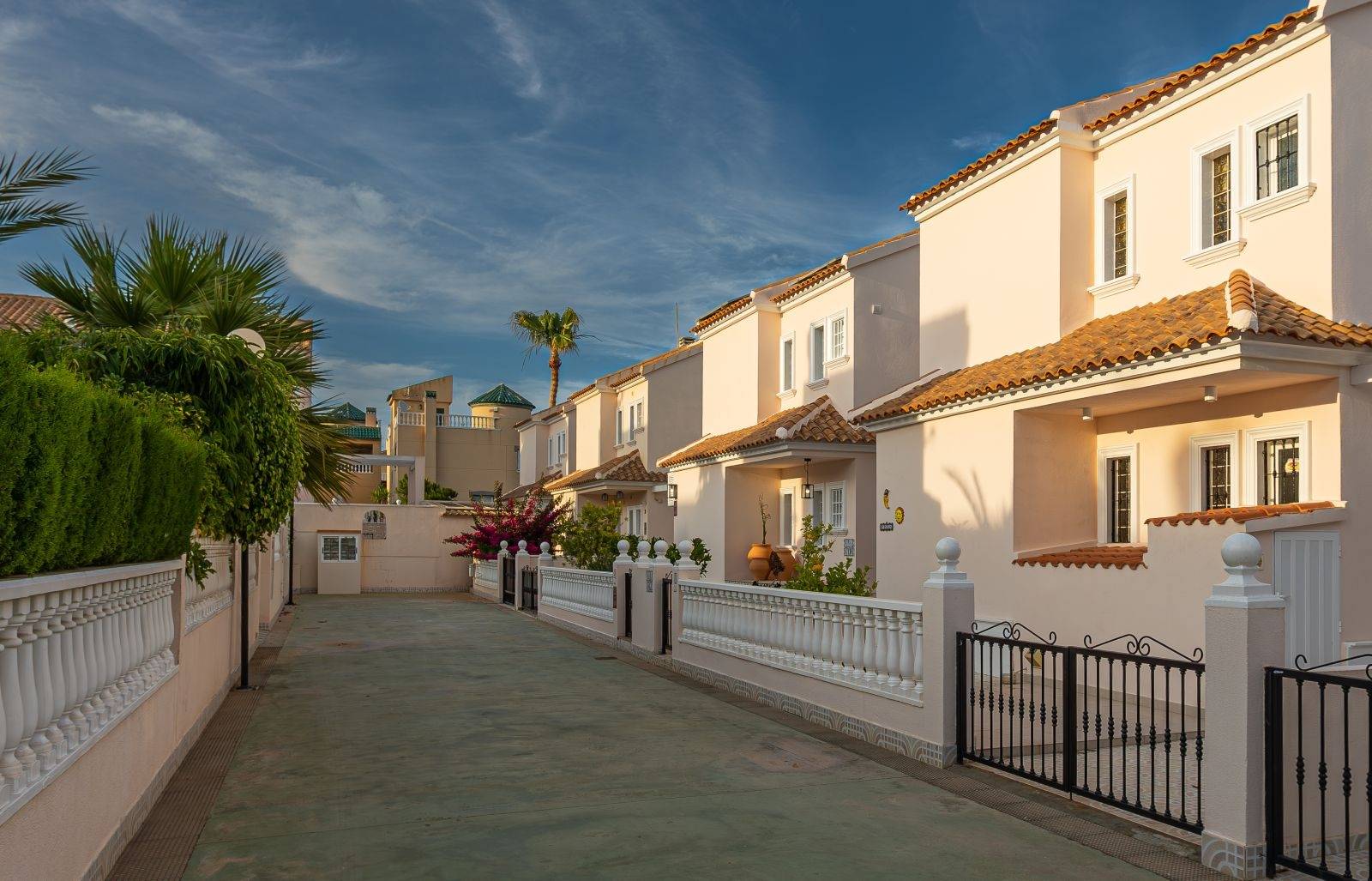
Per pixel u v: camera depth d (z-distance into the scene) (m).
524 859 5.66
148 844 5.90
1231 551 5.59
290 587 29.86
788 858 5.68
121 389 8.21
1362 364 9.85
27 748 3.95
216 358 9.21
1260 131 11.35
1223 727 5.54
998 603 13.09
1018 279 14.50
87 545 4.75
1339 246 10.34
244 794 7.10
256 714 10.46
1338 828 5.80
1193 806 6.50
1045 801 6.86
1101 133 13.62
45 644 4.21
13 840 3.71
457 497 58.19
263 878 5.33
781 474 23.20
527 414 62.16
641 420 31.36
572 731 9.46
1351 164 10.46
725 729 9.53
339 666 14.48
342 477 15.09
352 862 5.59
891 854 5.75
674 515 27.23
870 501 19.59
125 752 5.84
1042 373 11.84
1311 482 10.26
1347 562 9.89
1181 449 11.95
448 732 9.45
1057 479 13.08
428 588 35.38
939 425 14.62
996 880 5.34
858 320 20.28
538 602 23.44
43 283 11.08
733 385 25.81
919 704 8.20
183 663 8.04
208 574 8.87
